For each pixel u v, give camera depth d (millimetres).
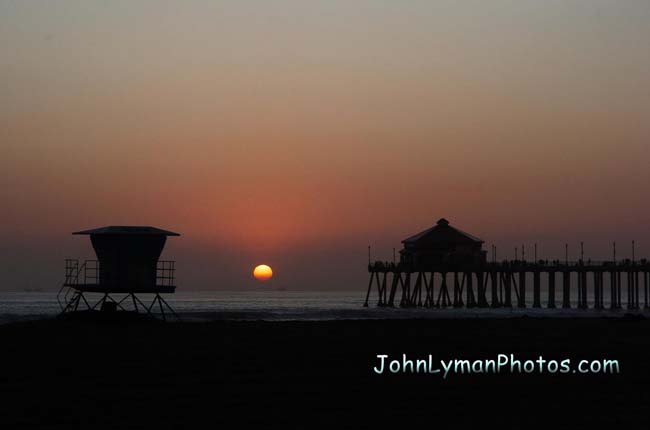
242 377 52375
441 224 166750
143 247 84125
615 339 72938
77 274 85938
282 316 131625
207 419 42500
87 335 69875
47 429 40594
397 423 42344
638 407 46156
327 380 51812
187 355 59969
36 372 53125
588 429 41688
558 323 89875
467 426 42000
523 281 166875
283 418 42875
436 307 171250
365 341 68750
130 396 46906
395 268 172000
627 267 161250
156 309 171625
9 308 188250
